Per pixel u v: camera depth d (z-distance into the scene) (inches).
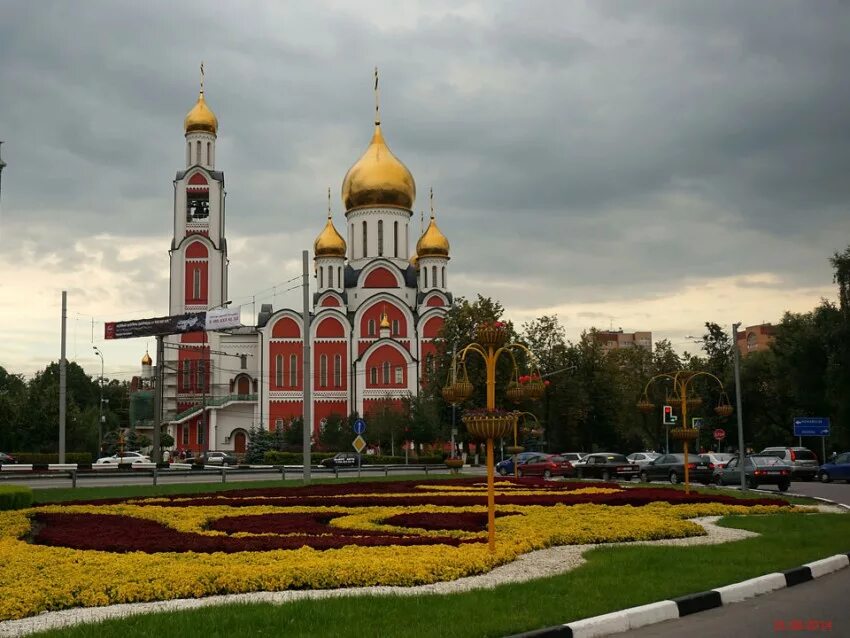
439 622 434.6
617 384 3759.8
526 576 594.6
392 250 3946.9
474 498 1216.2
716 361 3503.9
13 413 3070.9
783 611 517.0
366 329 3801.7
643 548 733.3
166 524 934.4
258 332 3809.1
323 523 977.5
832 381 2667.3
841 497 1520.7
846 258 2610.7
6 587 518.9
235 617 437.7
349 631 410.9
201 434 3922.2
